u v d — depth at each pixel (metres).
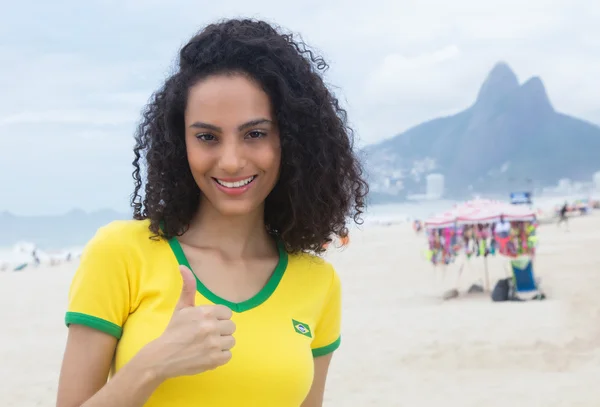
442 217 13.66
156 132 1.98
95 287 1.80
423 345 9.12
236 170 1.87
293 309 2.03
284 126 1.96
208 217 2.03
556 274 15.25
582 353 8.17
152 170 1.96
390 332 10.23
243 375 1.84
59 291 19.48
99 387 1.80
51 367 9.20
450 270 18.14
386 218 74.44
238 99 1.87
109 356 1.83
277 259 2.12
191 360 1.66
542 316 10.53
